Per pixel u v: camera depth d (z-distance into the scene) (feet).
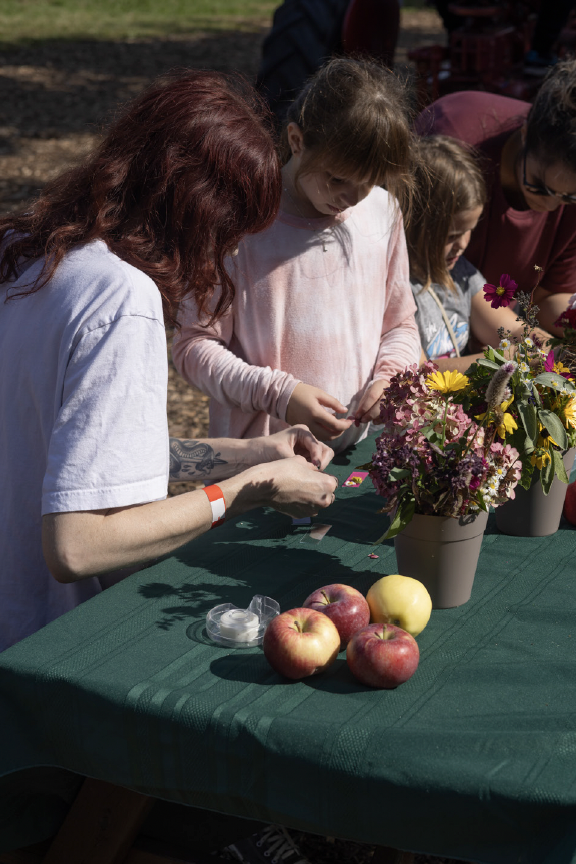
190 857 5.44
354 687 4.51
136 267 4.87
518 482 5.68
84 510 4.62
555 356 6.86
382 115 6.45
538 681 4.54
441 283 9.04
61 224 5.10
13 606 5.39
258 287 7.51
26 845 5.30
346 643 4.80
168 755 4.35
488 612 5.23
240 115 5.04
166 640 4.88
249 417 7.80
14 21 57.36
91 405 4.63
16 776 4.84
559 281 10.22
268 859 6.11
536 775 3.84
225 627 4.83
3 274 5.17
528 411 5.50
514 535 6.22
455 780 3.84
